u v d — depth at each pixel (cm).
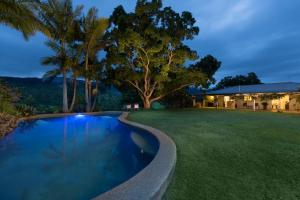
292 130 736
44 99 2762
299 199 263
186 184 305
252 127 810
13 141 818
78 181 434
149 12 2009
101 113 1644
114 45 2081
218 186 298
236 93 2275
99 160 577
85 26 1872
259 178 325
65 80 1761
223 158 420
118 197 235
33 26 1138
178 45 2100
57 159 590
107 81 2158
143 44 1902
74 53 1841
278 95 2000
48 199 370
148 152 652
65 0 1717
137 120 1080
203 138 605
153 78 2236
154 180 279
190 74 2128
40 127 1141
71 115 1525
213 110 1908
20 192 399
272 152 459
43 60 1712
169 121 1026
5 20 1091
